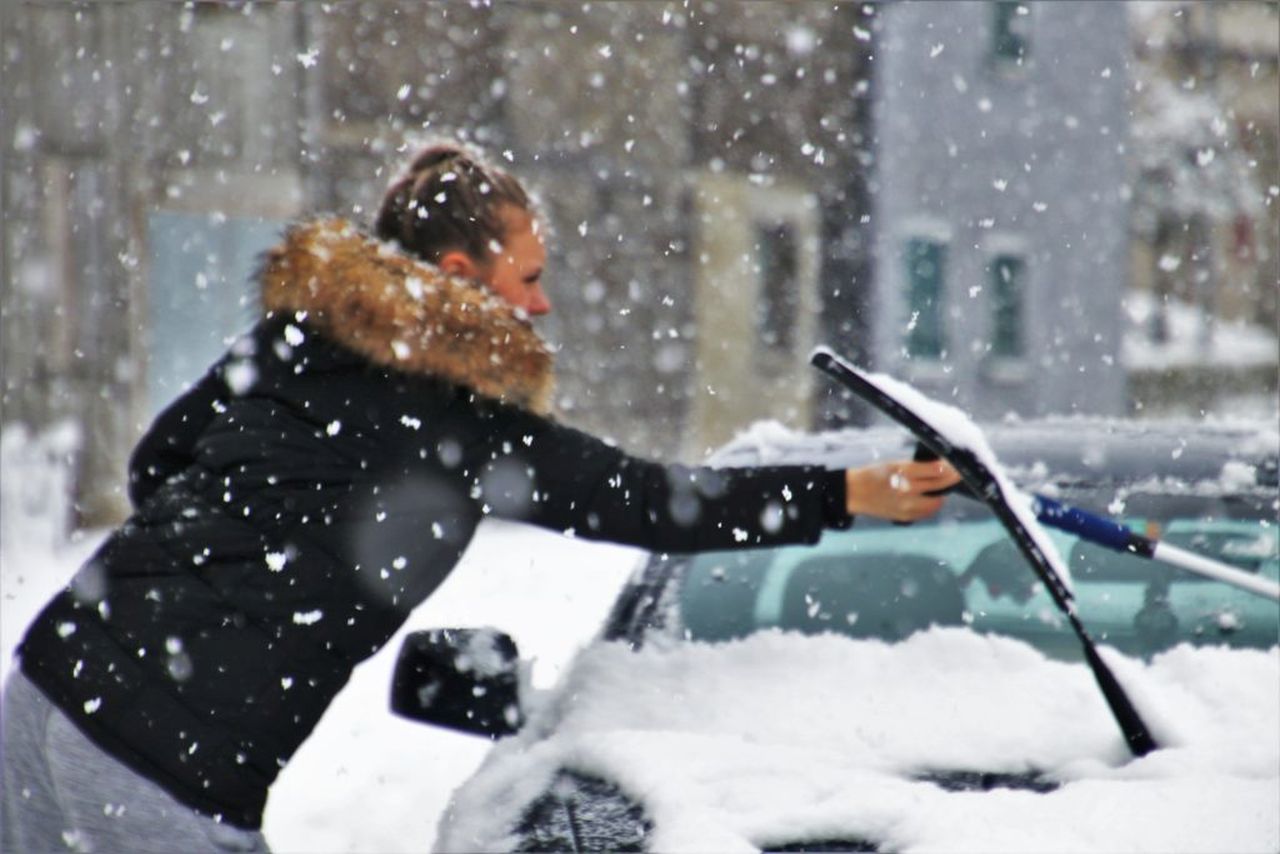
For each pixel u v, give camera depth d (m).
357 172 51.59
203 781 7.59
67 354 45.22
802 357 65.62
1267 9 79.44
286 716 7.72
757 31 63.56
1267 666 8.98
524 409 8.14
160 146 46.81
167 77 47.00
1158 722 8.12
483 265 8.48
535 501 8.20
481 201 8.44
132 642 7.72
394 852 14.62
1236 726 8.25
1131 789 7.30
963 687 8.98
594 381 58.38
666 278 60.84
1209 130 75.94
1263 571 10.83
